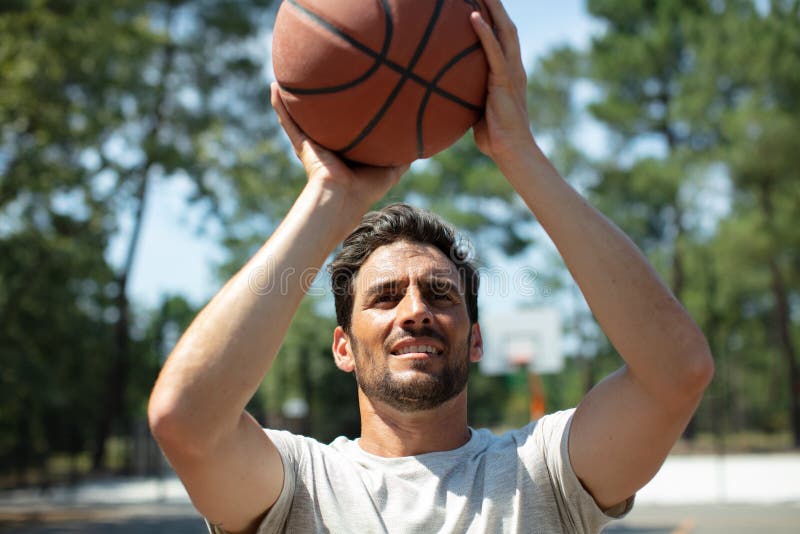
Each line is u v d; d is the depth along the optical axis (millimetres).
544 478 2328
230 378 2027
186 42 26062
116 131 21250
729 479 21297
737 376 52812
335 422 29078
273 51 2436
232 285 2117
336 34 2291
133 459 27281
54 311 19531
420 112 2359
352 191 2387
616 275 2158
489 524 2242
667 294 2156
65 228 19312
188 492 2184
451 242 2521
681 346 2102
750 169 28734
